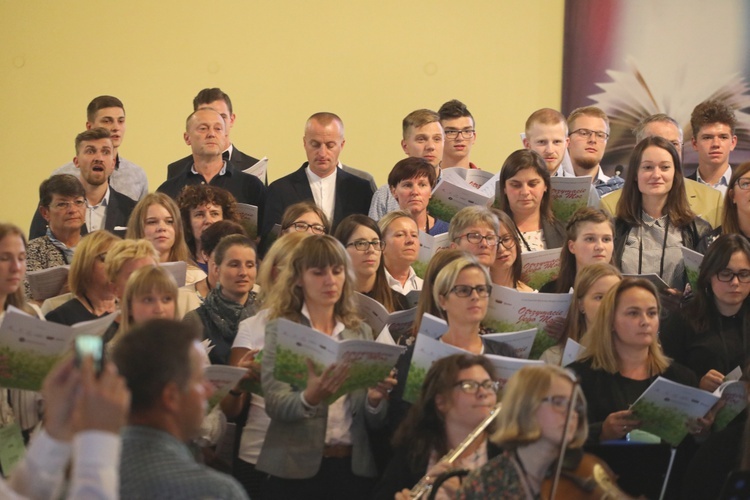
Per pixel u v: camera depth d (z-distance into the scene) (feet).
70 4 55.26
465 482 18.65
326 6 54.24
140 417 14.26
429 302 28.02
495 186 36.42
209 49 54.65
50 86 55.47
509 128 53.62
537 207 34.35
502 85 53.62
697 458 24.36
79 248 28.84
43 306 29.50
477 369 22.66
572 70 52.90
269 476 25.53
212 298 29.53
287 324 23.73
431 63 53.98
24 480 13.16
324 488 25.70
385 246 32.81
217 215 36.14
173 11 54.85
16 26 55.57
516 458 18.57
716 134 40.47
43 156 55.62
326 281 26.03
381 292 30.76
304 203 34.42
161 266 27.04
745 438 22.38
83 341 13.16
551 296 28.60
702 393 24.03
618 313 26.55
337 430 26.04
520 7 53.47
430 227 37.45
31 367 23.50
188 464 13.97
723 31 51.83
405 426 23.12
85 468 12.69
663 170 34.27
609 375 26.58
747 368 26.30
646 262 34.24
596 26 52.75
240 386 25.89
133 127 54.90
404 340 28.17
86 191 40.65
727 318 30.09
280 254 28.78
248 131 54.39
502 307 28.73
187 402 14.48
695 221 34.65
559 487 18.51
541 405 18.34
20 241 26.30
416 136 41.24
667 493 25.82
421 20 53.93
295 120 54.34
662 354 27.94
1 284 25.91
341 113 54.24
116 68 55.11
